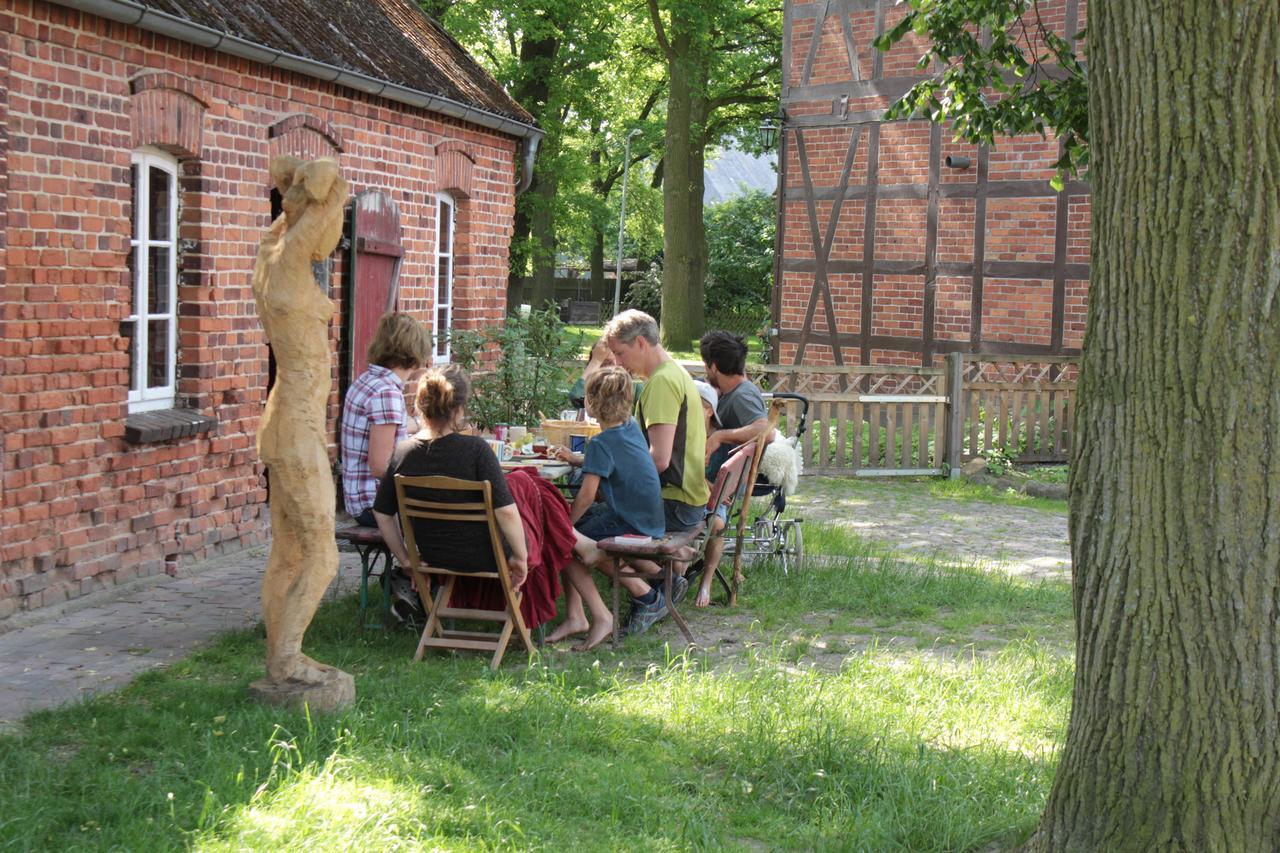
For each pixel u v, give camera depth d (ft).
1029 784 16.46
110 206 25.71
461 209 42.16
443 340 40.45
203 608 25.20
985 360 53.11
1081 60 55.21
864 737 17.75
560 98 97.45
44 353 24.07
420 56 41.11
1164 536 11.78
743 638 24.38
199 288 29.17
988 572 32.17
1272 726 11.56
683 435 24.97
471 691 19.58
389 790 15.01
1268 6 10.98
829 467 52.70
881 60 61.98
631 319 25.18
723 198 246.88
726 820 15.19
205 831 13.69
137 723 17.56
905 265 61.72
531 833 14.21
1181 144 11.38
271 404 18.43
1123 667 12.14
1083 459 12.55
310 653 21.85
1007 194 58.13
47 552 24.34
